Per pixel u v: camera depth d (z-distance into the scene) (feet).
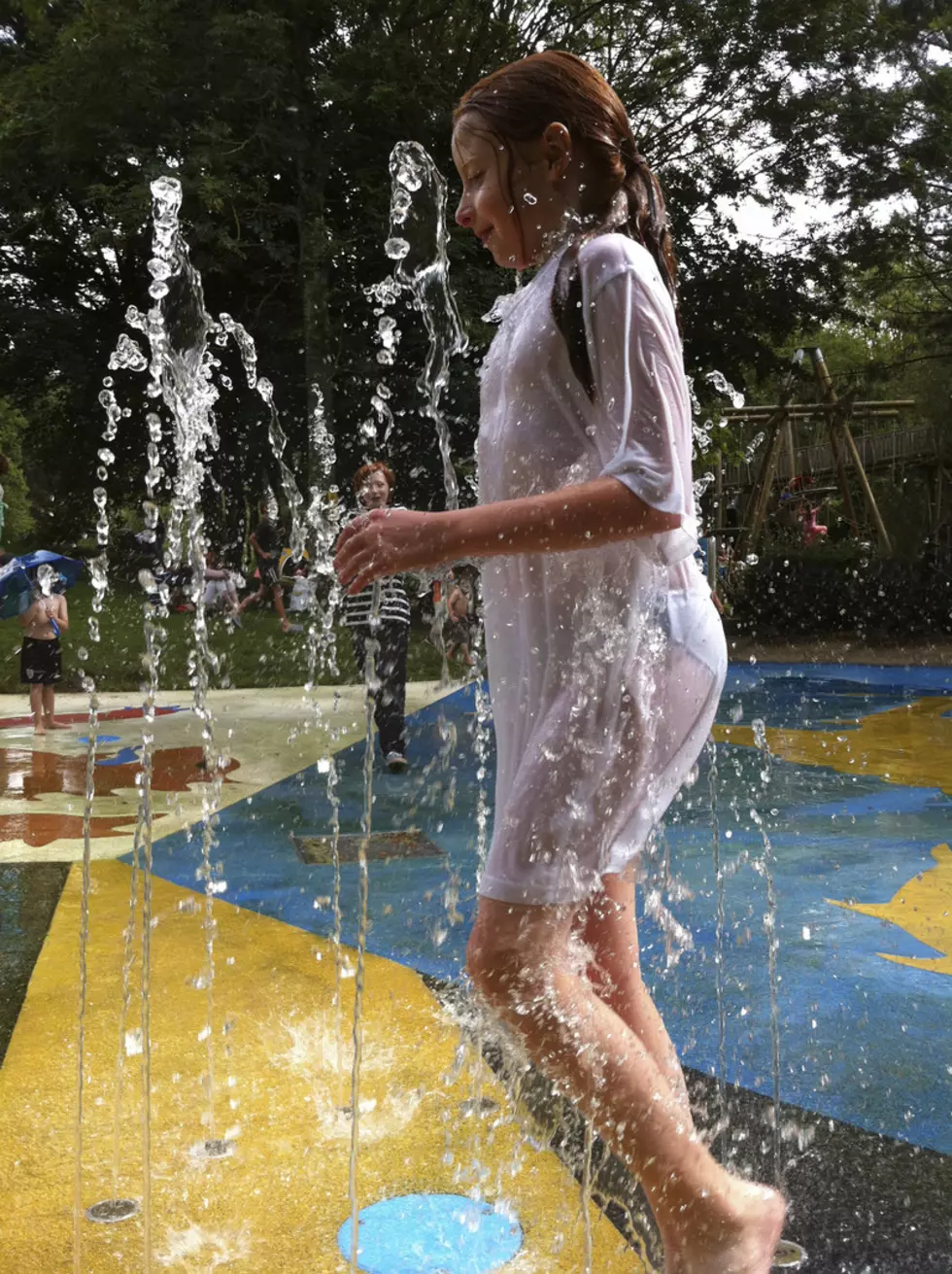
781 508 71.20
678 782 4.73
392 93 48.60
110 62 47.03
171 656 38.63
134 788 17.19
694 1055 7.09
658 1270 4.79
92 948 9.25
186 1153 5.88
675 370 4.41
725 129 59.36
